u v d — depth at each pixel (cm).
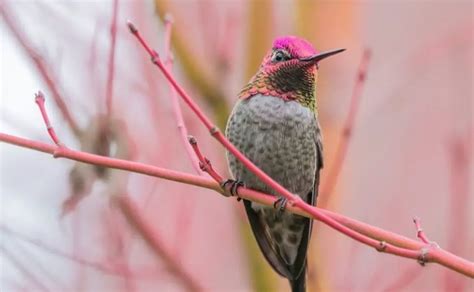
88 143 889
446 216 1487
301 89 1024
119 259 1004
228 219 1338
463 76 1548
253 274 1091
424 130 1558
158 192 1130
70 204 901
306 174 1043
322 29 1183
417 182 1520
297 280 1046
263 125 1014
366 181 1488
